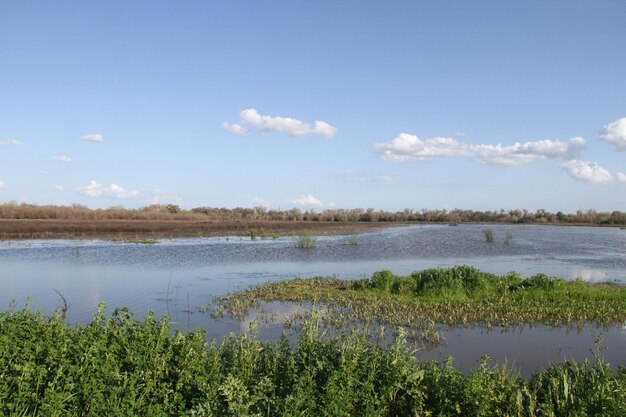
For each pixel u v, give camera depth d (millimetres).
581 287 17875
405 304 15711
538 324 13516
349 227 75438
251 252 34500
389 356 7336
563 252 37781
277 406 6105
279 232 57281
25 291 18688
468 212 126375
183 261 28766
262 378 6789
